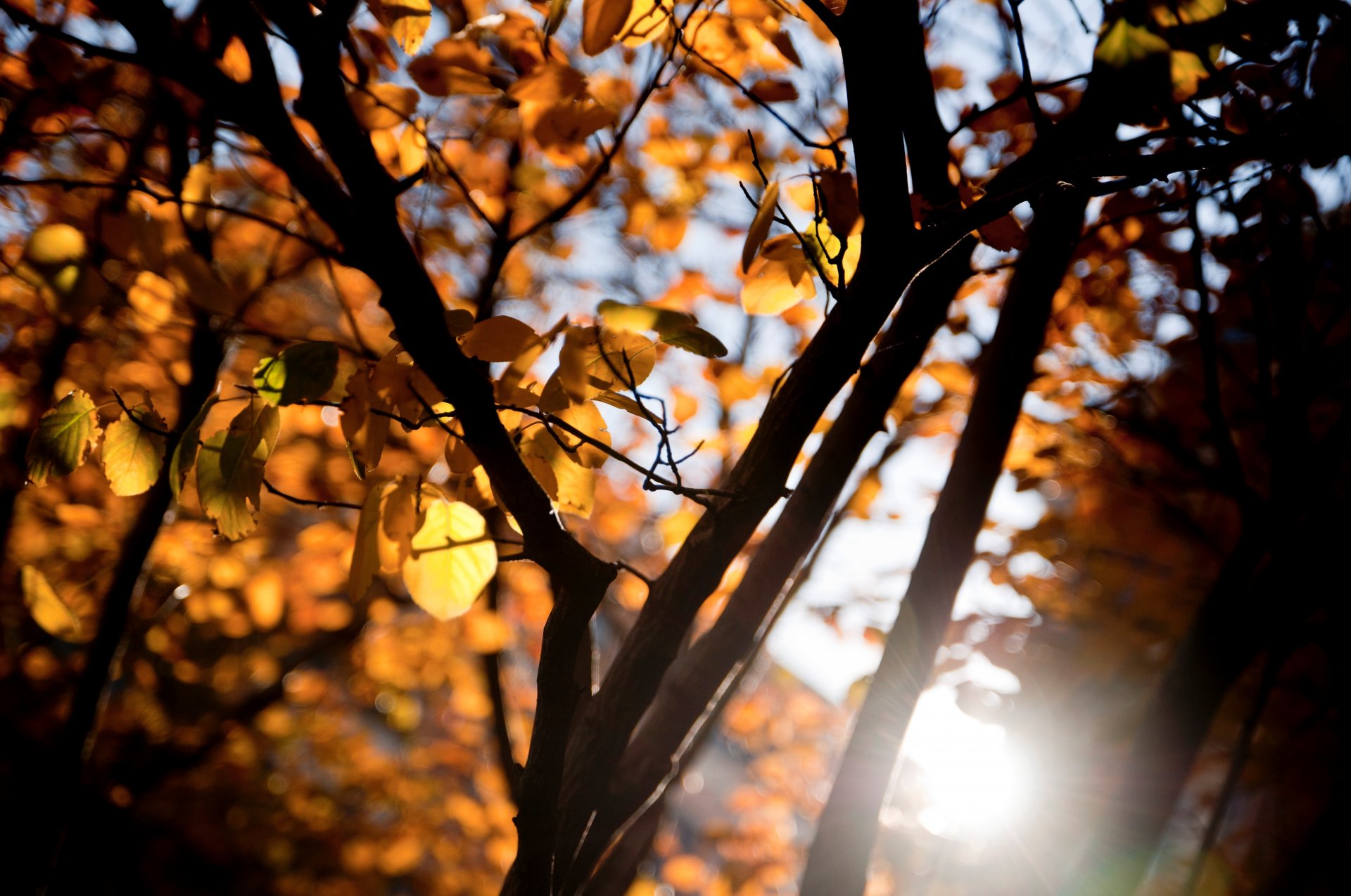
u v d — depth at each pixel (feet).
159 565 16.76
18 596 15.43
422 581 4.48
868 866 7.95
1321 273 8.94
